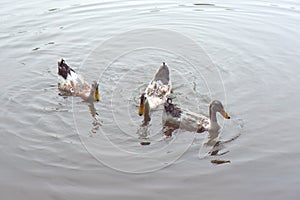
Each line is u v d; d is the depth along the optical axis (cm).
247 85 1238
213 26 1653
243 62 1378
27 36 1559
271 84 1237
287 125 1031
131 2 1903
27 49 1470
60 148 963
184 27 1644
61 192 816
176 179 852
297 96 1166
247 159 912
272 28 1623
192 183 838
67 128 1049
